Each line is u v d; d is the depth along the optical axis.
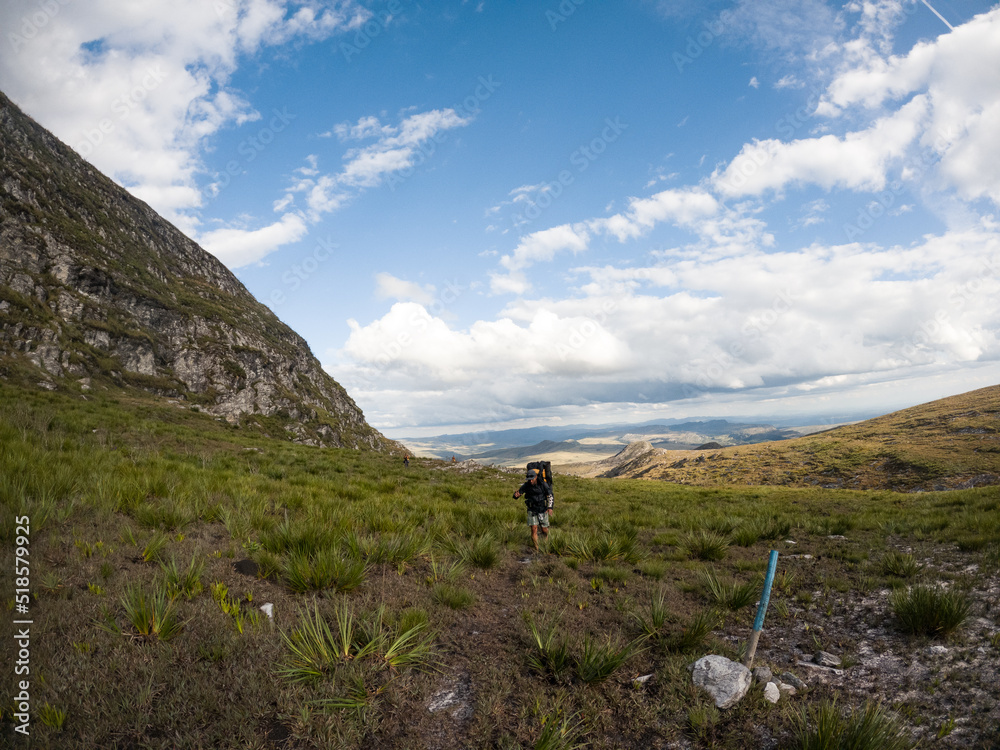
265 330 130.75
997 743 3.17
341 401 144.25
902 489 87.69
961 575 7.16
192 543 6.43
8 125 95.38
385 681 3.77
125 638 3.85
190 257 141.38
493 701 3.61
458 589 5.88
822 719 3.10
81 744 2.76
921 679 4.15
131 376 68.62
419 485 19.27
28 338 58.00
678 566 8.54
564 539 9.25
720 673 3.96
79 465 8.92
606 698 3.85
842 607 6.18
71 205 92.44
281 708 3.29
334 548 6.10
